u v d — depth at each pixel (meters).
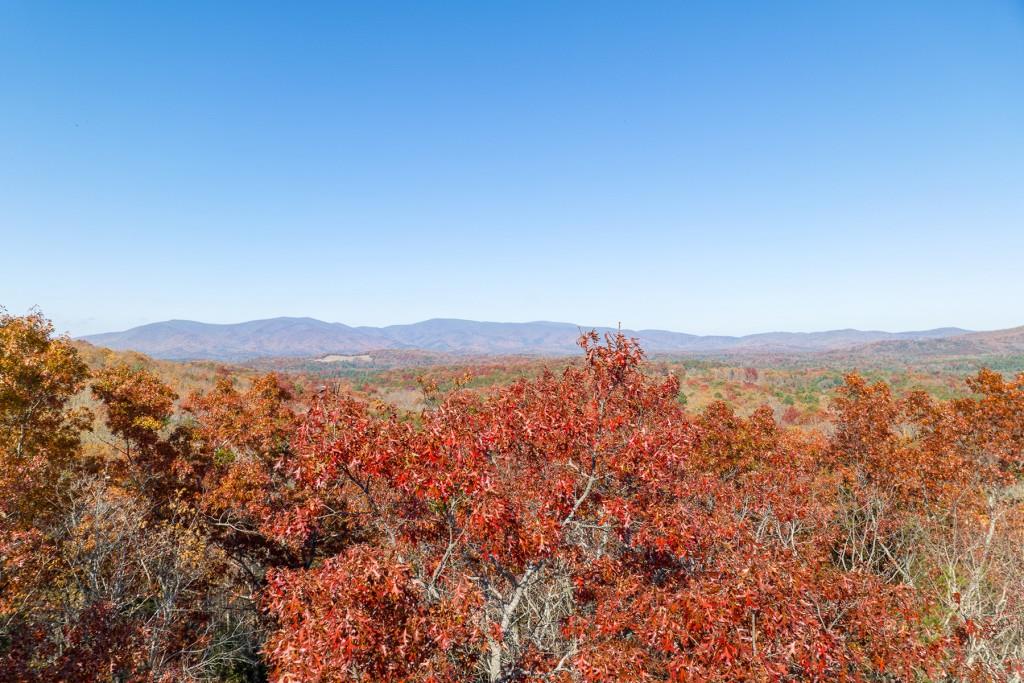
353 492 11.01
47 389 16.28
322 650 6.05
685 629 6.50
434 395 18.41
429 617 6.81
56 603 11.27
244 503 15.76
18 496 12.63
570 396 11.24
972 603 11.41
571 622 8.04
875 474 18.48
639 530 8.20
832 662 6.53
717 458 19.25
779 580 7.05
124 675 9.78
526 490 8.77
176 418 27.33
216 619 15.17
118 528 12.72
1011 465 17.45
